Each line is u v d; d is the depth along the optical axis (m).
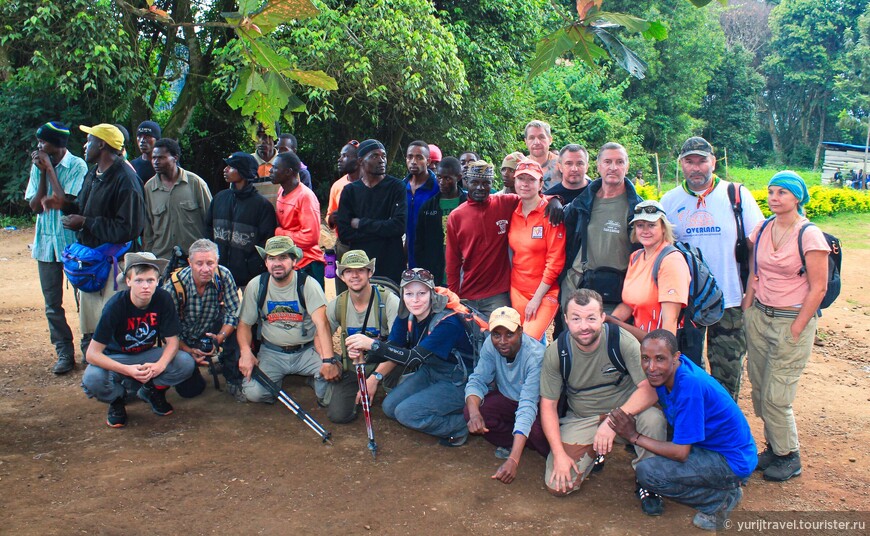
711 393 3.96
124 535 3.77
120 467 4.55
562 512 4.14
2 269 10.52
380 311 5.42
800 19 49.62
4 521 3.82
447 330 4.95
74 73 14.24
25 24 13.72
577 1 2.45
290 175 6.09
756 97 50.78
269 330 5.64
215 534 3.82
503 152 18.75
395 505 4.18
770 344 4.62
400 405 5.00
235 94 2.77
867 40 45.75
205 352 5.57
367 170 6.04
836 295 4.52
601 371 4.45
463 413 4.94
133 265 4.99
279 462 4.71
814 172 45.31
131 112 15.85
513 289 5.51
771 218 4.67
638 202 4.87
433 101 15.38
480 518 4.06
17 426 5.14
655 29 2.41
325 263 6.54
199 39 17.22
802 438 5.27
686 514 4.15
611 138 26.45
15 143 15.05
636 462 4.31
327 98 15.54
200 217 6.39
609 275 4.94
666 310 4.45
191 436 5.07
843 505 4.22
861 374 6.86
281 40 14.19
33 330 7.50
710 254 4.89
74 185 6.11
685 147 4.88
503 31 18.08
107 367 4.96
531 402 4.51
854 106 48.00
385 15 14.21
